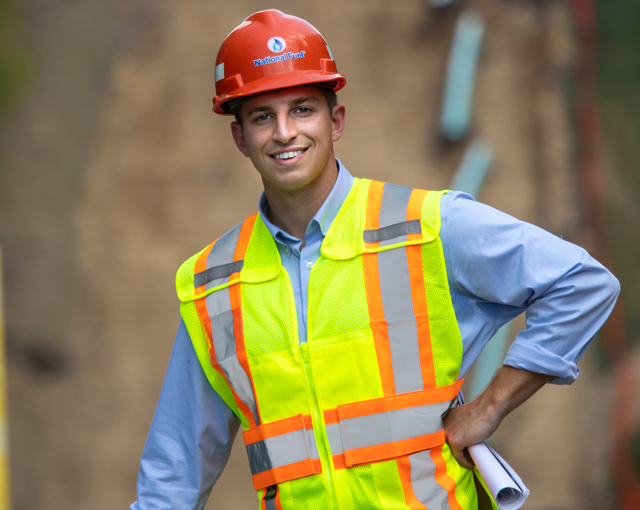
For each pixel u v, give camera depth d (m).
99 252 16.95
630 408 15.07
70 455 15.68
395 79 18.67
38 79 17.84
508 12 18.86
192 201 17.56
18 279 16.38
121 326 16.56
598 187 17.03
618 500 14.52
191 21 18.97
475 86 18.42
